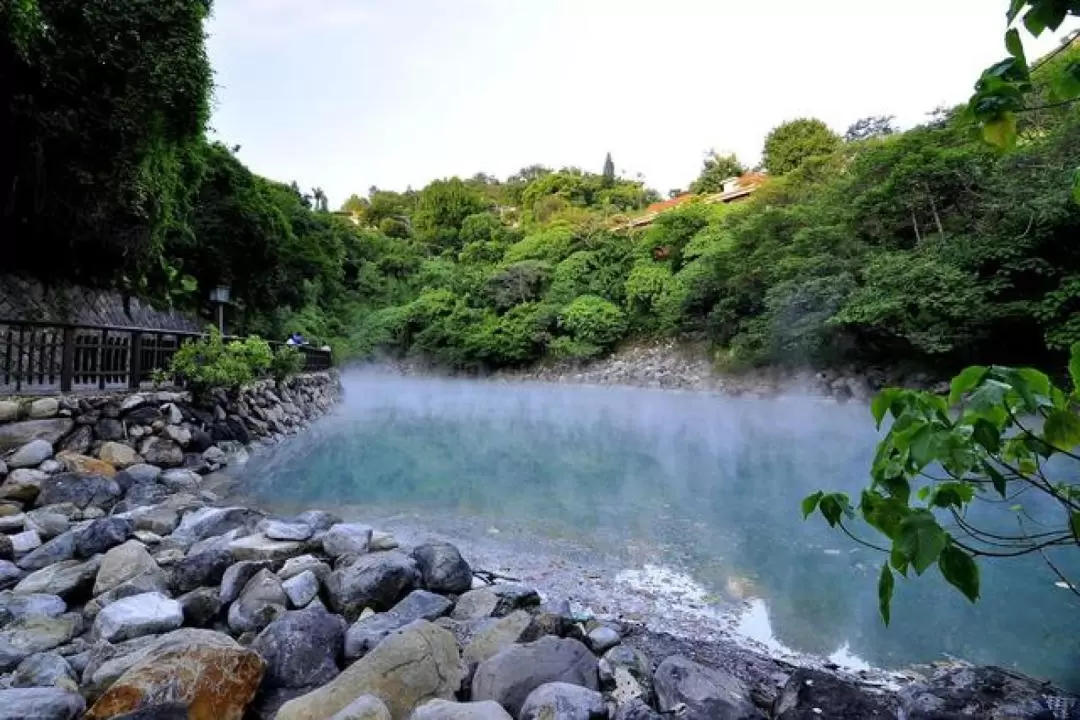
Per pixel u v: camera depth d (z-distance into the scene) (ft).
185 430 18.51
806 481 19.39
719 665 7.85
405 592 9.34
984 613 9.62
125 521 11.27
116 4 19.97
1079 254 30.78
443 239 116.88
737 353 50.01
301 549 10.31
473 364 75.92
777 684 7.33
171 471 16.65
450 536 13.51
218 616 8.55
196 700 5.85
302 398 31.35
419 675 6.40
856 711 5.99
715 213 68.95
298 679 6.87
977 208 34.45
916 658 8.34
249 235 40.81
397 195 148.36
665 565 11.89
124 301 30.81
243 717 6.22
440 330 77.87
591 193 121.60
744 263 50.29
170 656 6.12
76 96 19.85
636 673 7.34
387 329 81.25
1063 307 29.60
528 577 11.19
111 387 18.57
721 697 6.29
